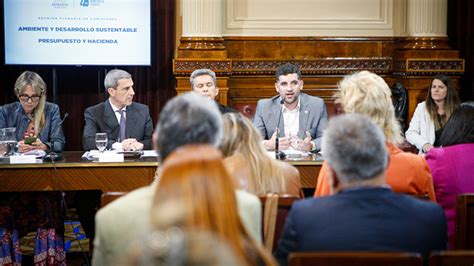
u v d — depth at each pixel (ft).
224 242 4.19
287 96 16.19
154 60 21.98
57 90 21.79
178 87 21.02
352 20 22.25
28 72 15.69
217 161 4.66
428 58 21.38
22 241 16.80
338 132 6.91
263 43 21.98
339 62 22.04
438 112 18.20
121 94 16.01
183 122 6.13
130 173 13.37
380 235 6.65
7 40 20.67
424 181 8.77
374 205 6.74
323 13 22.17
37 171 13.21
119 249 6.35
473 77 22.43
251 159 8.85
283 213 8.22
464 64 21.61
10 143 13.78
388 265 6.02
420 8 21.59
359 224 6.66
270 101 16.71
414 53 21.44
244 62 21.74
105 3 20.88
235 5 21.89
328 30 22.17
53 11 20.72
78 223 18.65
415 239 6.70
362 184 6.88
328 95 22.04
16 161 13.46
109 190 13.38
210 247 3.35
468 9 22.30
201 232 3.53
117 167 13.30
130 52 21.09
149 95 22.03
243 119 9.05
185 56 20.95
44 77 21.74
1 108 15.83
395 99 21.01
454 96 18.02
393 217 6.72
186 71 20.86
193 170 4.55
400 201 6.82
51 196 13.64
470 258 6.19
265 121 16.55
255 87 21.86
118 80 15.96
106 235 6.40
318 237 6.65
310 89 22.02
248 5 21.93
